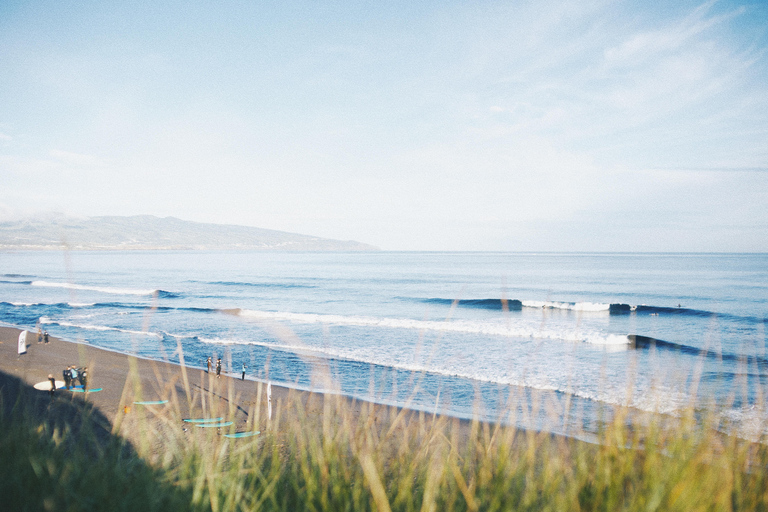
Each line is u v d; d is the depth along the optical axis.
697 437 2.16
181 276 75.06
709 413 2.51
